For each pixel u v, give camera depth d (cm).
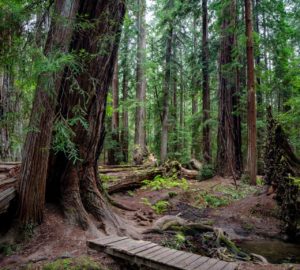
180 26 1669
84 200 513
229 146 1172
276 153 672
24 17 328
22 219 414
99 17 453
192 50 1773
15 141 442
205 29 1338
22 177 425
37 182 421
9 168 623
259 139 1341
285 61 1381
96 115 521
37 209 425
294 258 451
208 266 319
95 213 505
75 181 498
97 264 349
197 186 1037
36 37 338
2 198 393
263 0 1250
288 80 1262
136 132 1527
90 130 509
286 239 559
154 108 1873
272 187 741
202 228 586
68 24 344
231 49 1187
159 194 907
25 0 337
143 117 1516
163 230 562
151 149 2067
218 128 1230
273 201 707
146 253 354
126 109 1673
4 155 758
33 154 415
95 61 476
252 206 733
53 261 346
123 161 1775
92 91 468
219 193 933
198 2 1338
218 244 495
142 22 1495
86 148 515
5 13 319
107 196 645
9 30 331
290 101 901
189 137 1952
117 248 367
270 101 1573
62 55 305
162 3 1622
